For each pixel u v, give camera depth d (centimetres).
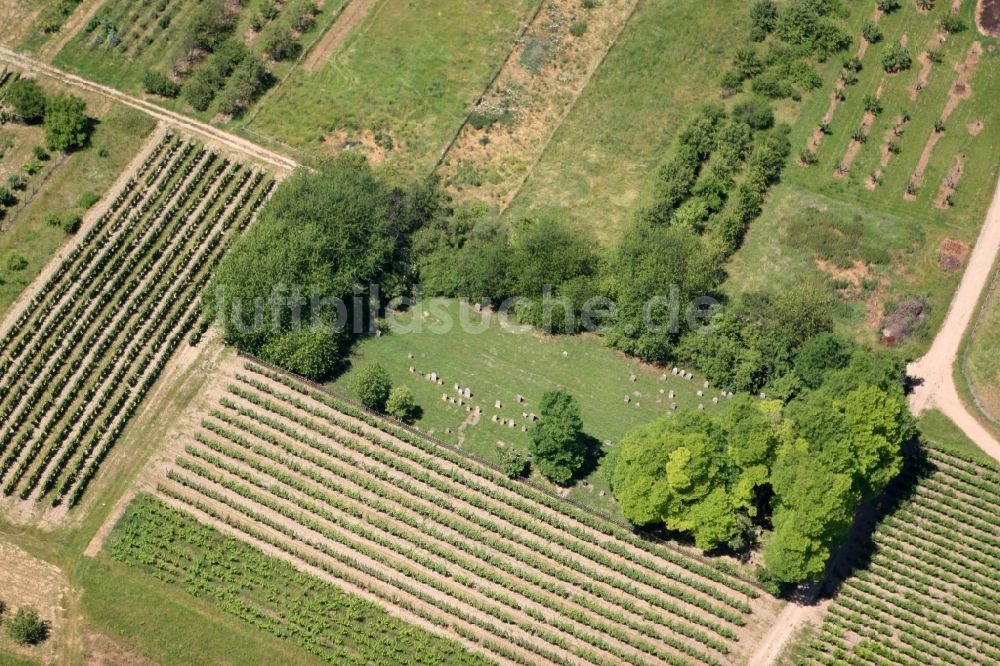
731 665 16312
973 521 17600
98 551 16888
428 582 16688
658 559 17088
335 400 18225
